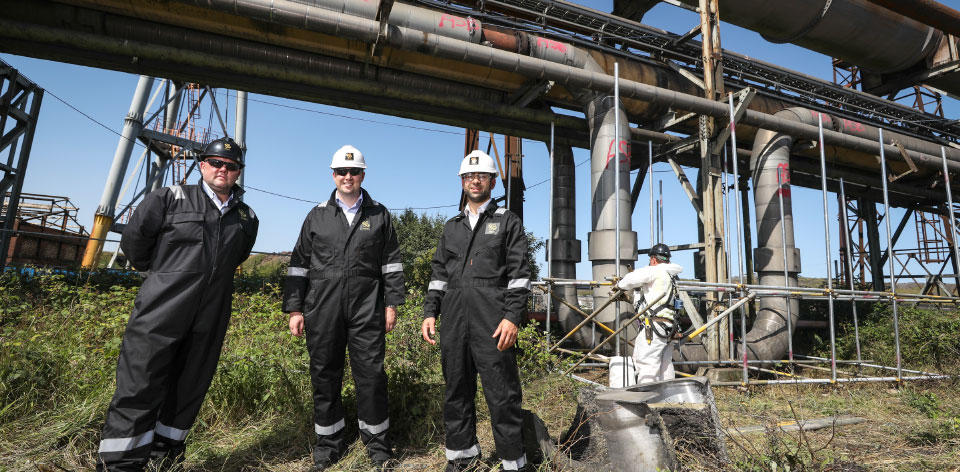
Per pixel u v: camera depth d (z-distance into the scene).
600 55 8.36
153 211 2.49
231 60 6.87
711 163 7.93
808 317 11.61
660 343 4.19
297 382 3.87
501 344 2.57
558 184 9.75
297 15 5.76
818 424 4.13
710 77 7.91
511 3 8.00
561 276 9.12
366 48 6.98
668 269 4.35
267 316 5.76
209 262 2.59
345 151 3.01
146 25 6.39
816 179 12.78
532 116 8.62
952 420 3.67
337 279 2.89
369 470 2.84
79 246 15.77
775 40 10.52
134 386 2.34
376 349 2.95
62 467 2.52
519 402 2.66
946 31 9.90
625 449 2.57
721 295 7.49
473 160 2.85
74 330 4.54
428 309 2.93
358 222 2.99
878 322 9.68
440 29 6.93
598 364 7.15
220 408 3.58
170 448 2.62
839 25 9.78
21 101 8.23
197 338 2.58
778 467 2.66
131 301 5.70
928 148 11.07
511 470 2.56
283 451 3.16
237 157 2.73
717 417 2.83
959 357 7.26
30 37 6.18
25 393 3.14
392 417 3.63
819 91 10.71
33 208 15.77
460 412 2.73
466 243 2.80
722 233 7.74
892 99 12.53
